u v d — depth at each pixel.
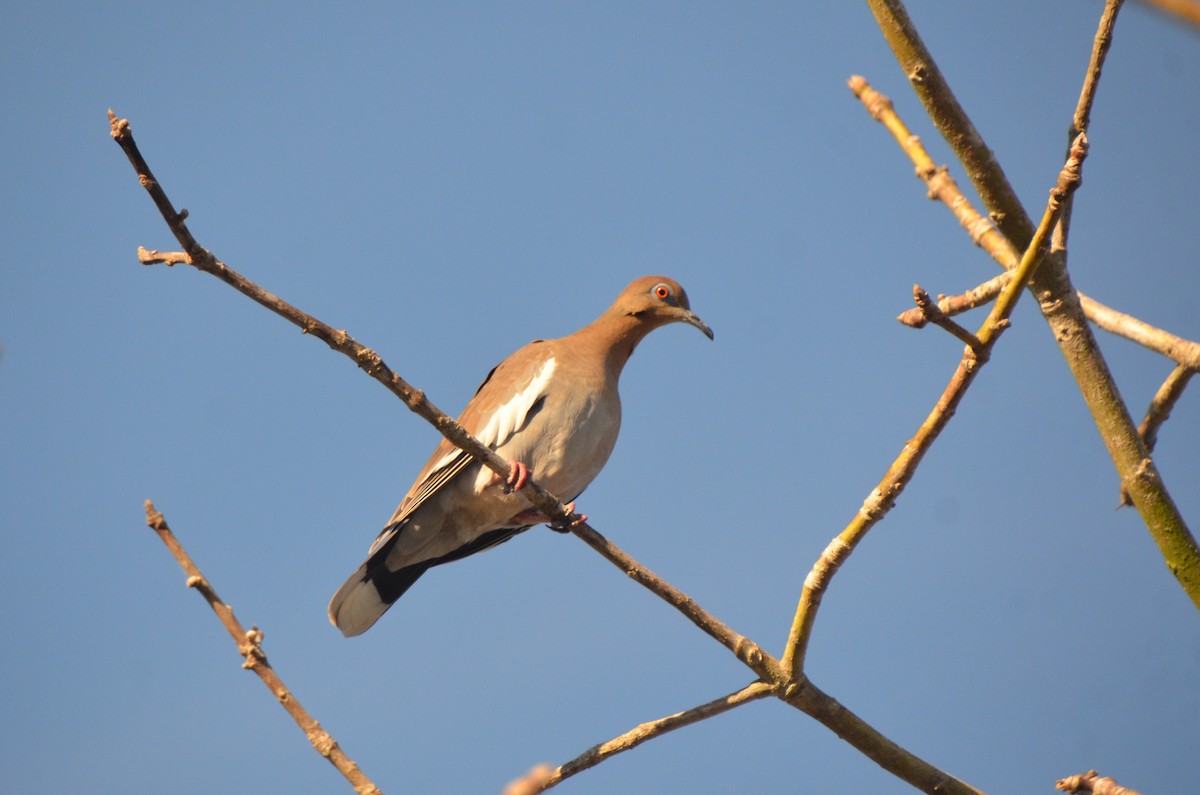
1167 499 8.52
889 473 8.88
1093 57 8.25
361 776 8.91
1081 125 8.48
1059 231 8.91
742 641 9.63
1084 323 8.88
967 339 8.44
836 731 9.56
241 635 9.30
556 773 9.34
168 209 8.50
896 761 9.53
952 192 11.03
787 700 9.55
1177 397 9.84
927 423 8.70
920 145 11.39
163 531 9.48
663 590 9.83
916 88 8.93
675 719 9.43
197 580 9.36
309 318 9.23
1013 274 9.44
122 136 8.19
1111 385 8.79
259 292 9.04
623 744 9.33
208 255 8.78
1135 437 8.70
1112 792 8.48
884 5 8.95
